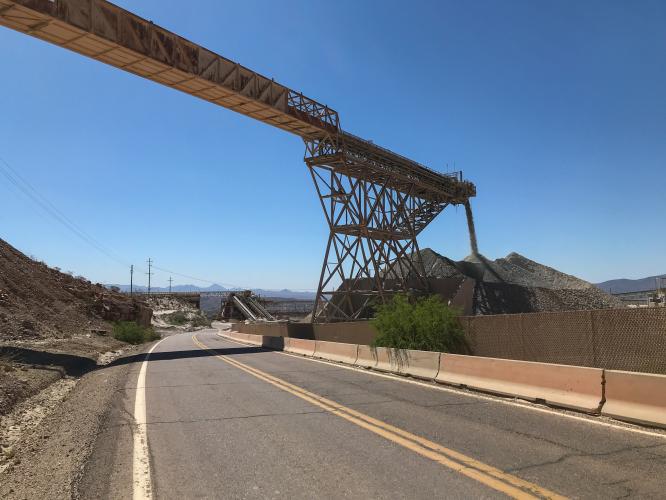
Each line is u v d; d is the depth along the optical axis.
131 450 7.11
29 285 34.47
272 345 30.02
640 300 70.69
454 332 16.16
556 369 10.21
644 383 8.45
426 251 65.06
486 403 10.34
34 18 21.80
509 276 65.62
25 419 10.24
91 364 21.41
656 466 6.03
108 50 24.58
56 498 5.38
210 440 7.60
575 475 5.73
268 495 5.32
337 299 48.56
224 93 29.47
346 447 7.06
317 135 36.94
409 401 10.63
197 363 20.33
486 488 5.36
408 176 47.53
